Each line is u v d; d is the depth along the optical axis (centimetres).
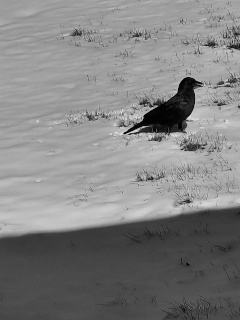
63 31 2819
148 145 1630
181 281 1014
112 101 2002
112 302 966
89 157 1606
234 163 1459
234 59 2252
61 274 1089
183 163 1502
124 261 1117
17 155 1662
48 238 1229
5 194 1448
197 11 2891
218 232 1165
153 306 941
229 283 980
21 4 3231
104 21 2898
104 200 1362
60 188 1452
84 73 2300
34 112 1986
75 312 948
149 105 1917
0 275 1098
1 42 2744
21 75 2353
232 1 2991
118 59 2398
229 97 1892
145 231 1208
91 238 1215
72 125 1838
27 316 943
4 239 1236
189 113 1658
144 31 2694
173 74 2170
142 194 1362
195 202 1286
